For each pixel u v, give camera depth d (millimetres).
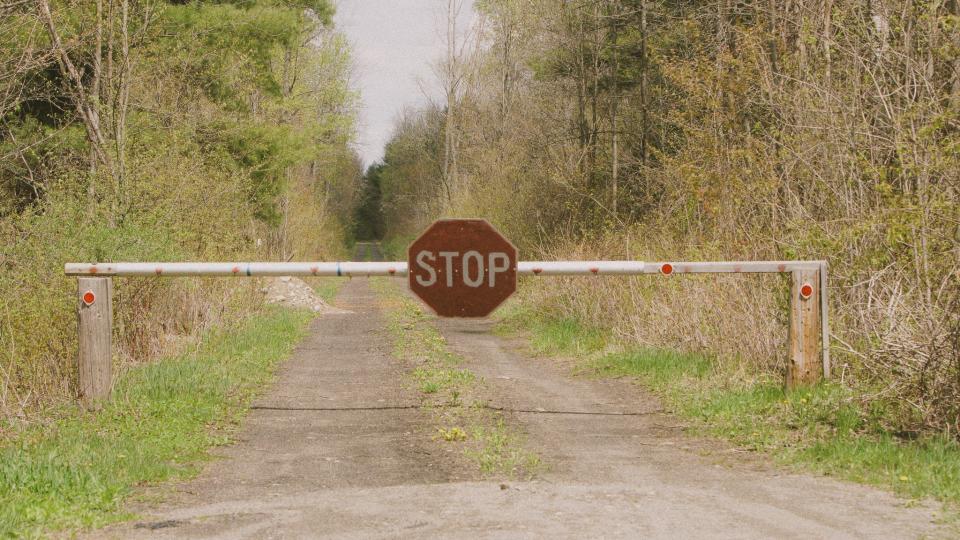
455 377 14219
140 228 15547
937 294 9562
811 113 13539
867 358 9820
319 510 6910
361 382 14203
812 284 11102
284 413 11594
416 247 9016
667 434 10109
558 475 8070
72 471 7801
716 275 14109
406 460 8844
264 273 10953
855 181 12984
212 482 8000
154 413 10820
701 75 16734
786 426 9867
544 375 15242
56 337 12688
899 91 12062
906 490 7238
